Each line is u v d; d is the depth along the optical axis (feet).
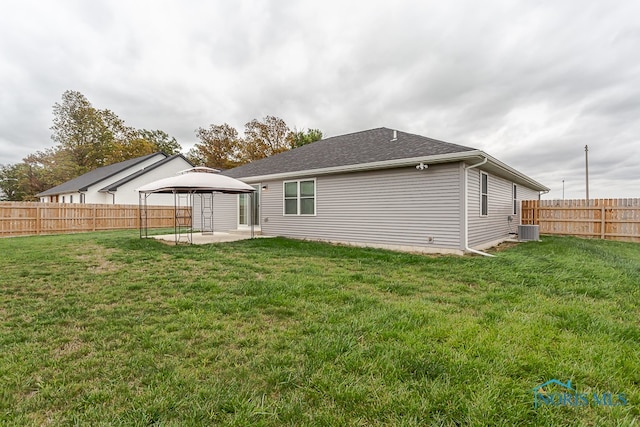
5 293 13.57
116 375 7.03
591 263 19.03
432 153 25.00
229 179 32.09
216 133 101.60
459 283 15.17
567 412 5.77
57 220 46.96
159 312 11.18
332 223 32.50
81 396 6.27
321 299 12.49
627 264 19.02
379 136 38.55
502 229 35.76
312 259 21.62
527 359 7.47
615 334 9.03
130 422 5.46
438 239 25.57
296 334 9.16
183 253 23.98
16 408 5.92
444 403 5.91
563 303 11.86
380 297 12.85
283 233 36.99
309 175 33.91
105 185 70.44
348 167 29.22
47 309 11.51
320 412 5.73
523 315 10.44
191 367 7.34
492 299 12.43
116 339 8.94
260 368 7.23
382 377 6.81
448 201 25.09
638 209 35.99
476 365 7.17
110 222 53.78
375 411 5.72
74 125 96.89
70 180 94.27
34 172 102.47
